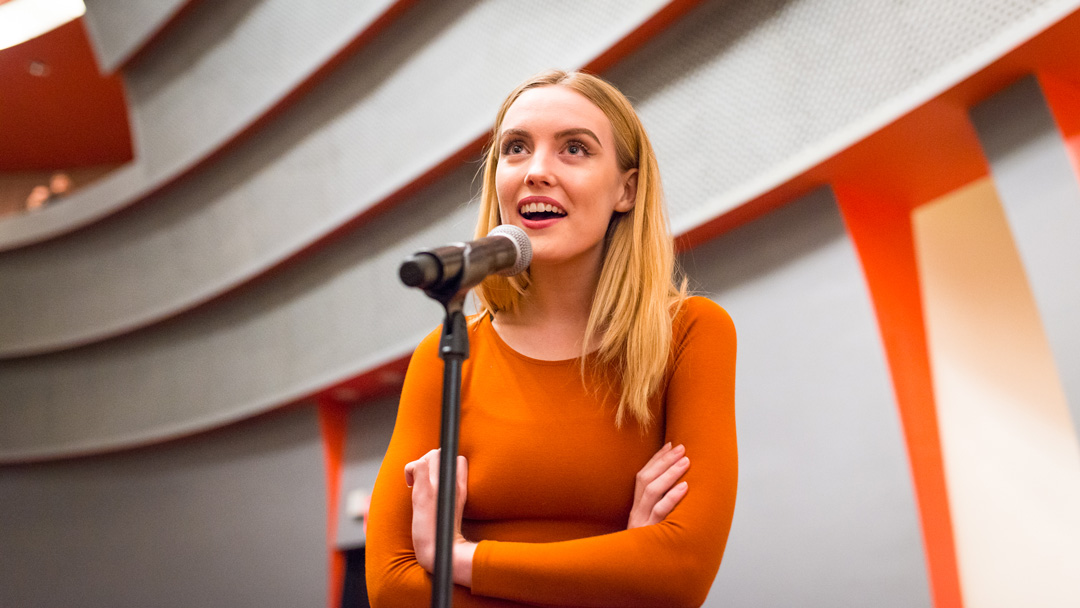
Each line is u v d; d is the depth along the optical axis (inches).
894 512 107.3
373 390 199.5
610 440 44.2
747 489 123.0
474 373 47.3
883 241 119.7
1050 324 92.3
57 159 331.0
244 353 216.8
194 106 222.1
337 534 203.9
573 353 46.9
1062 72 95.2
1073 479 106.0
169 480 242.1
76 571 250.5
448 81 161.8
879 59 105.2
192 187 229.8
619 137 47.9
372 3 173.2
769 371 123.7
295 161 198.8
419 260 33.9
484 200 51.0
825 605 111.2
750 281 128.4
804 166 113.2
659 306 45.9
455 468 34.3
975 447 113.0
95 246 254.8
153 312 235.3
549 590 40.3
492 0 155.1
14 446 259.4
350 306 189.0
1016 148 96.7
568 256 45.0
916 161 112.3
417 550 43.1
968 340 119.0
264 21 202.2
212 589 224.1
